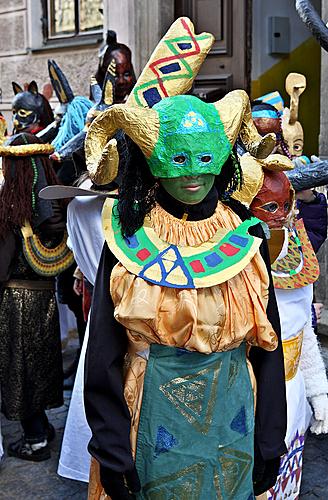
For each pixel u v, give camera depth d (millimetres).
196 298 1643
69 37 7332
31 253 3057
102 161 1672
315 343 2471
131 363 1742
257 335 1734
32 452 3279
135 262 1674
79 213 2320
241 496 1779
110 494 1729
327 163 2443
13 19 7688
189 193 1658
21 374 3137
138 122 1638
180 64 1930
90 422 1724
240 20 5977
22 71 7715
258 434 1813
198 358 1684
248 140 1835
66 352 4676
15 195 3004
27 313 3135
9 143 3092
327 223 3178
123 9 5992
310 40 6582
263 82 6395
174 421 1690
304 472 3143
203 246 1713
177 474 1702
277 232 2217
